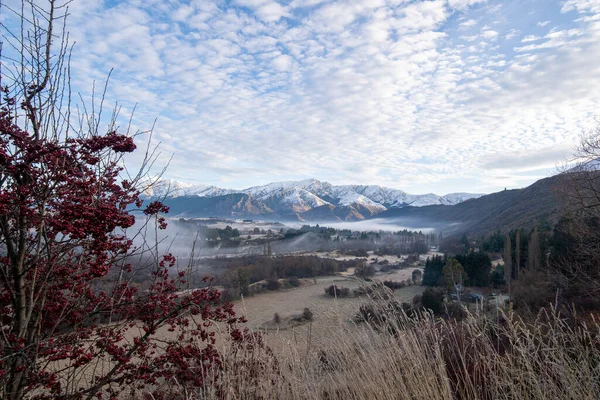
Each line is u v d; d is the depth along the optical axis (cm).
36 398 316
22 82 335
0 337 306
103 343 343
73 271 342
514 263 3195
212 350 389
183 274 420
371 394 350
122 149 354
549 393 311
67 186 322
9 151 312
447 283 2422
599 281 1238
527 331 338
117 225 329
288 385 392
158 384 392
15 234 329
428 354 377
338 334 407
